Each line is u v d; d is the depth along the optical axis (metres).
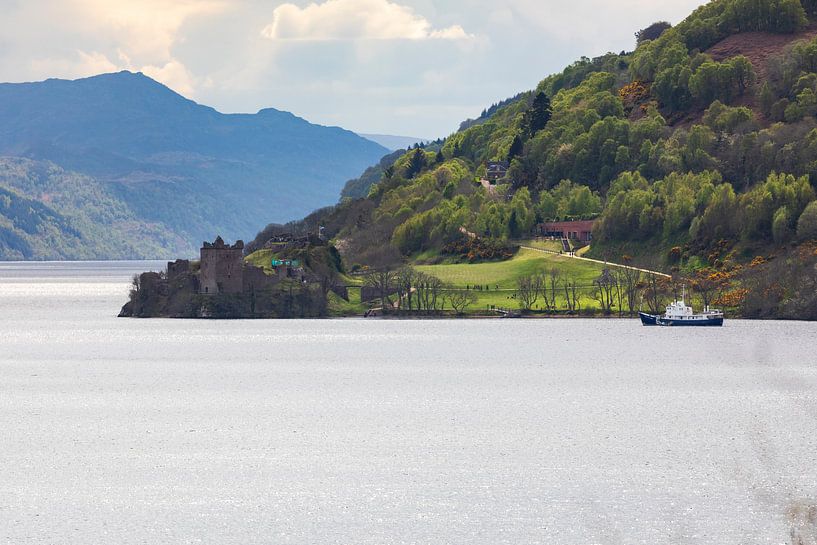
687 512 154.38
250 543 144.50
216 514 156.38
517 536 146.50
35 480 174.00
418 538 146.00
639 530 147.62
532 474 175.75
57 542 145.12
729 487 166.62
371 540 145.50
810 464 179.75
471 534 147.50
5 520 153.75
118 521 153.12
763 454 177.00
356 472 178.25
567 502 160.25
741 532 146.12
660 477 173.12
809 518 135.50
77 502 161.88
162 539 146.25
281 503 161.00
